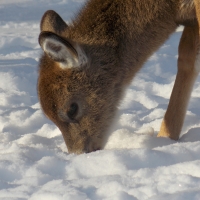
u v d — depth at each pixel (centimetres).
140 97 1633
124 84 1249
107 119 1225
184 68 1266
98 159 1005
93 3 1234
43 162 999
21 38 2425
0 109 1565
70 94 1177
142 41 1234
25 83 1784
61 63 1153
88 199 823
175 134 1256
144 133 1287
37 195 845
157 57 2028
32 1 3503
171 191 834
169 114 1263
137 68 1259
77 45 1160
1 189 892
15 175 970
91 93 1196
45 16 1267
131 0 1205
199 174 907
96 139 1220
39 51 2195
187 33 1259
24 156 1034
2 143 1166
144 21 1220
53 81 1162
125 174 930
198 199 783
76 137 1204
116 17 1211
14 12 3184
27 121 1434
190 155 1029
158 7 1212
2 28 2783
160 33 1242
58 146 1243
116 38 1211
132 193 836
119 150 1033
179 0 1205
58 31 1241
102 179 903
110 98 1222
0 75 1811
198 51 1254
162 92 1734
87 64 1181
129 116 1413
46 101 1175
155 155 1012
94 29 1202
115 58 1212
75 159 1014
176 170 926
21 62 2005
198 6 1173
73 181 908
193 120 1352
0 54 2189
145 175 919
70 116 1188
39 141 1259
